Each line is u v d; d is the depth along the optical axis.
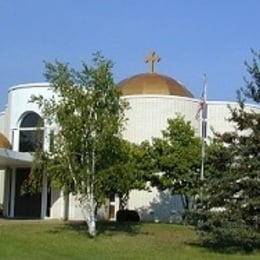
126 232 30.73
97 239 27.64
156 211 43.47
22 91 41.59
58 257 21.88
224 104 46.72
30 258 21.09
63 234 28.62
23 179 41.72
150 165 36.69
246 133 33.97
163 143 36.84
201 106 36.78
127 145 35.19
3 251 22.00
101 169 29.19
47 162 29.02
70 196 39.88
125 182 29.55
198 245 26.94
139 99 45.03
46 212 40.19
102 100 28.88
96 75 28.72
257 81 26.44
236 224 25.12
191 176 35.56
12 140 41.50
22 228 30.30
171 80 48.75
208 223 25.62
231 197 25.89
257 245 26.19
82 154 29.03
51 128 30.06
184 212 27.06
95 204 29.44
